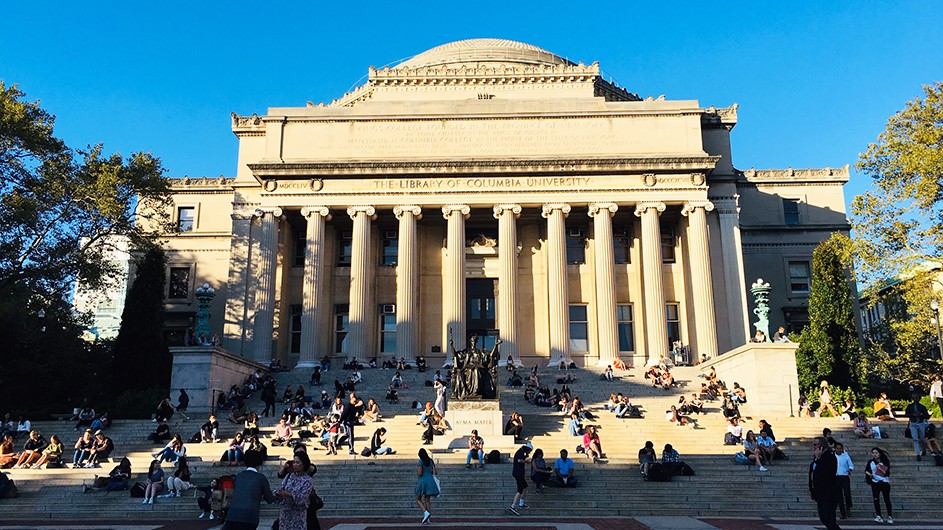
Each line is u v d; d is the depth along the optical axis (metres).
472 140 56.84
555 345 52.50
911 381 46.06
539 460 27.14
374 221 58.28
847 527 20.84
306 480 13.04
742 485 27.61
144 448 34.00
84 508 26.86
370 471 29.39
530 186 54.94
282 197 55.31
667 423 36.41
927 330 43.03
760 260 63.56
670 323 56.75
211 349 41.31
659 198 54.47
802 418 37.06
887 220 43.06
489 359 34.62
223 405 41.84
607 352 52.06
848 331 46.56
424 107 57.75
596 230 54.28
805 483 27.80
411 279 53.75
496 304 58.41
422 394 43.56
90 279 48.59
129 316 48.75
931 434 29.86
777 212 64.69
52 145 48.44
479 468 29.34
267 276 54.09
